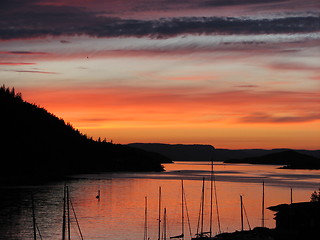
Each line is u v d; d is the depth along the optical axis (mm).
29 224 127562
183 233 123000
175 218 147875
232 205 185750
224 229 131250
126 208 169750
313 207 94375
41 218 138125
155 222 138750
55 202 178250
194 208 173625
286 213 97562
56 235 115125
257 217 152500
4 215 141250
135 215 152375
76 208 164750
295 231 93750
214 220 145875
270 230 101688
